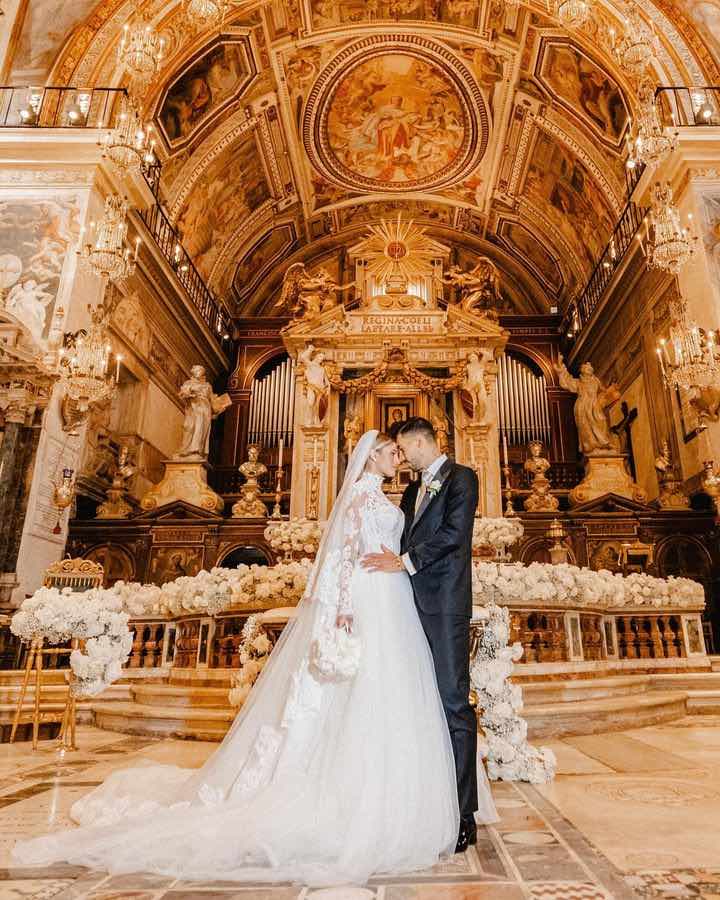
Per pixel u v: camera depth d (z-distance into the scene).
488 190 17.53
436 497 2.47
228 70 13.43
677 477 11.77
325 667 2.17
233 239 17.33
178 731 4.71
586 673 5.67
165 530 11.38
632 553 8.88
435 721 2.16
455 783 2.12
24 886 1.75
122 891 1.72
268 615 4.08
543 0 11.91
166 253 13.82
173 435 14.69
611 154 13.45
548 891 1.70
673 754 3.93
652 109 8.09
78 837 2.05
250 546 11.37
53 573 5.91
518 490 12.95
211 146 14.48
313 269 19.88
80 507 11.79
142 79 7.69
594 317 15.11
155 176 13.21
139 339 12.81
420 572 2.37
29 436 8.89
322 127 16.28
